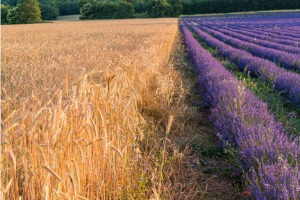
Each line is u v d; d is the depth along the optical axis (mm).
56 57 9156
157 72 8195
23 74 5961
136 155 3975
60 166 2613
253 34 27562
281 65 12805
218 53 17906
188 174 4441
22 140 2662
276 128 5027
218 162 4926
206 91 8234
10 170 2547
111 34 22344
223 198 3971
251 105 5926
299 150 3859
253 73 11570
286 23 44250
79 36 21188
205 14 94188
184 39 26641
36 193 2629
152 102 6629
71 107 2973
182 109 6812
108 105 3854
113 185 3365
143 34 20984
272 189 3076
